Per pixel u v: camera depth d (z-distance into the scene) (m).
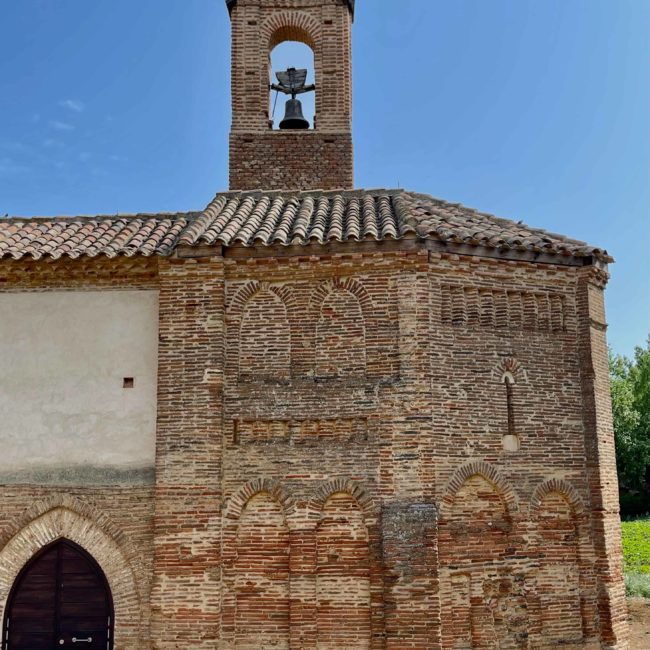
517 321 16.19
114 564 15.20
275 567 14.77
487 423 15.41
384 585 14.23
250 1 21.23
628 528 49.22
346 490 14.80
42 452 15.77
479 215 18.50
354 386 15.07
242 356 15.59
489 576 14.95
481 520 15.12
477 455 15.20
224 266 15.73
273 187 20.53
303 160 20.69
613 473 16.89
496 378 15.72
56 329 16.28
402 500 14.53
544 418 16.05
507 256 16.09
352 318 15.45
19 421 15.93
